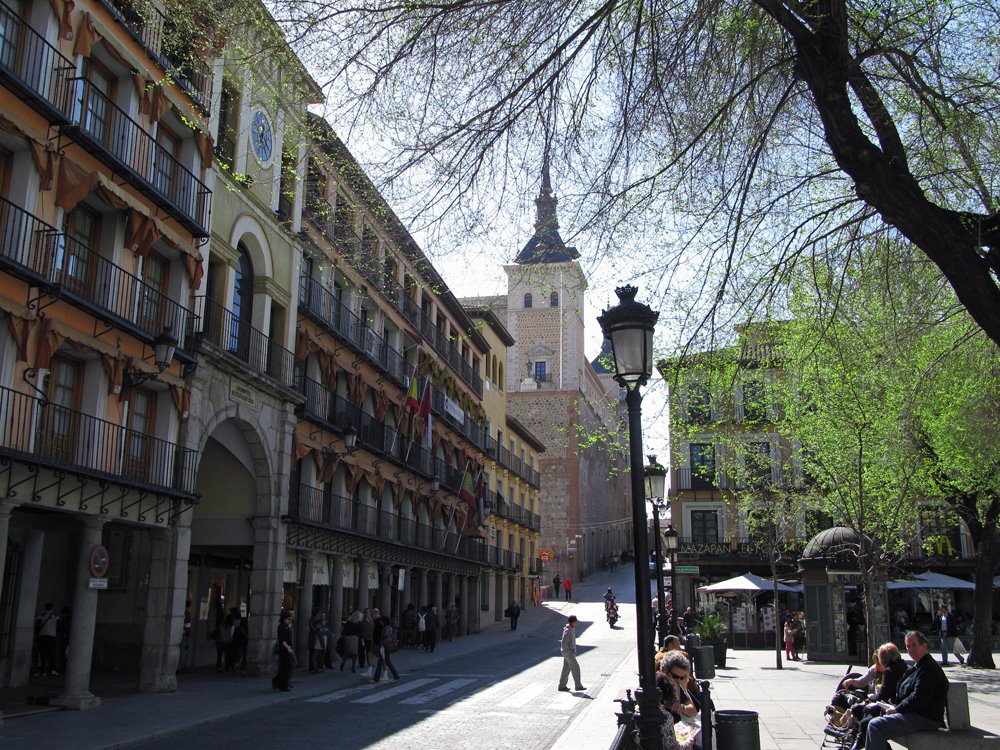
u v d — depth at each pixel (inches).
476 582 1871.3
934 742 338.0
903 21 324.5
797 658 1176.2
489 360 2143.2
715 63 337.4
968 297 266.1
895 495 836.6
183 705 643.5
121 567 900.6
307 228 1074.1
